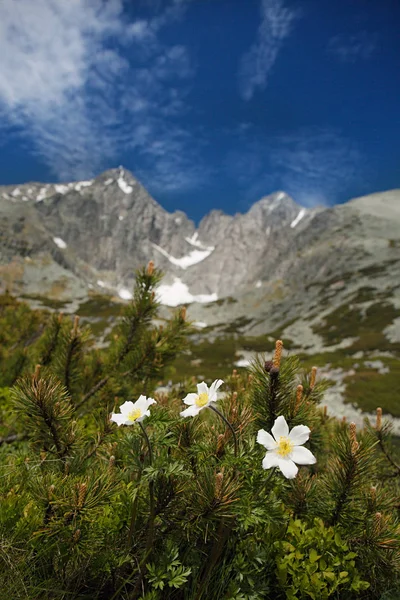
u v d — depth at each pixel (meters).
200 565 0.45
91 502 0.40
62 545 0.41
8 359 1.18
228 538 0.46
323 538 0.49
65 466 0.47
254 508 0.40
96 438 0.57
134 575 0.45
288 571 0.46
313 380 0.65
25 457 0.57
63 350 0.89
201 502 0.40
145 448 0.42
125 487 0.46
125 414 0.40
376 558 0.48
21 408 0.51
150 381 0.95
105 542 0.44
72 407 0.55
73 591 0.42
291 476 0.34
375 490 0.52
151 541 0.41
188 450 0.46
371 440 0.56
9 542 0.40
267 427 0.51
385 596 0.46
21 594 0.38
